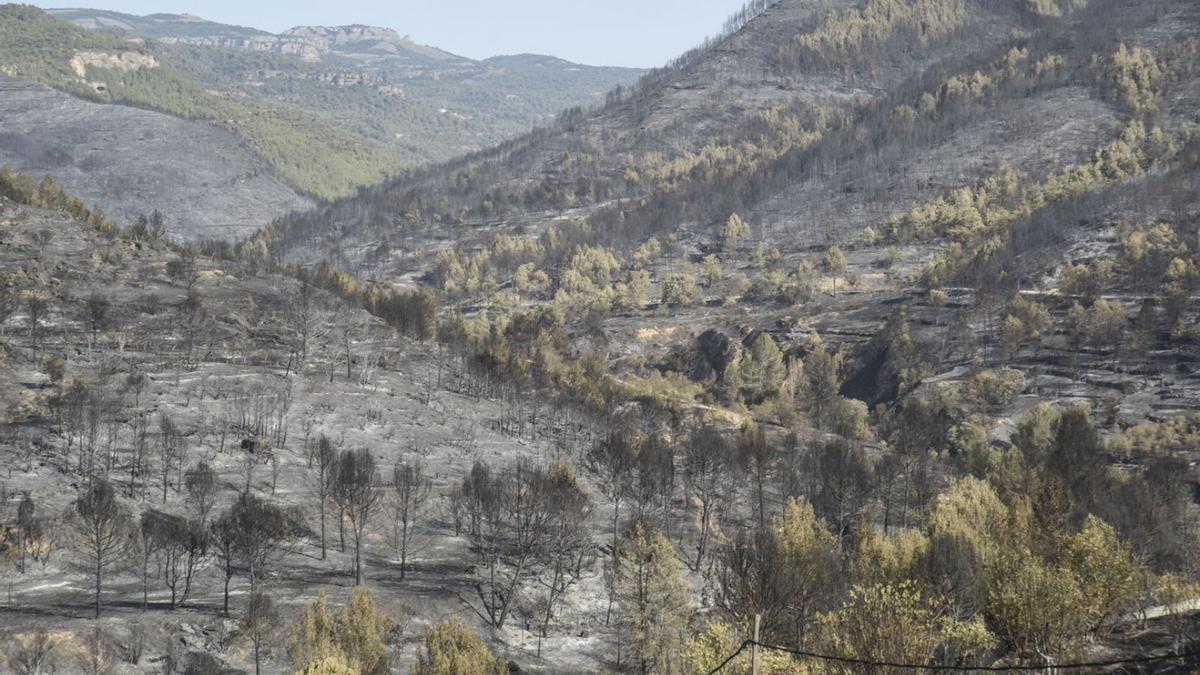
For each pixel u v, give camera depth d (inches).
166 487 5940.0
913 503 7185.0
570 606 5369.1
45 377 7416.3
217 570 5231.3
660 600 4530.0
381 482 6348.4
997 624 3376.0
